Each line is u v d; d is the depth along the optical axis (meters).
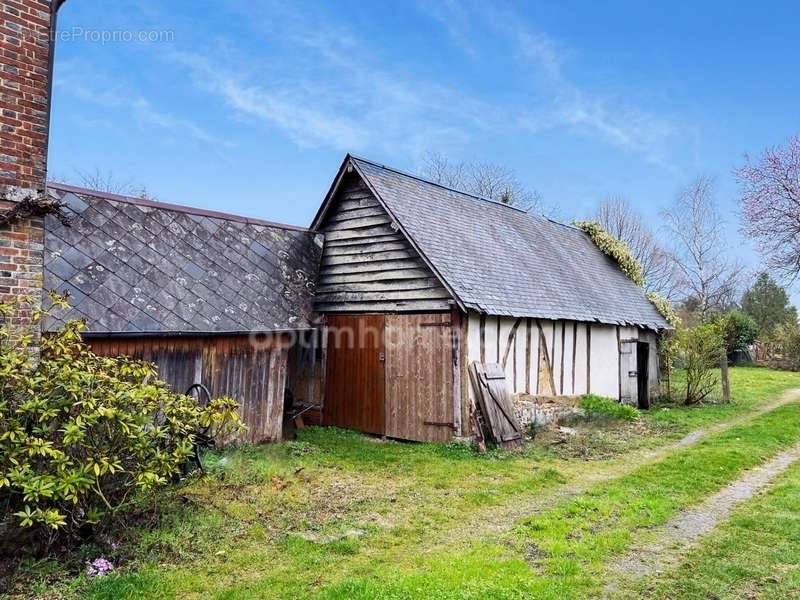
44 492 4.22
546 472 7.96
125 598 4.06
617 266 19.42
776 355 28.05
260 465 7.85
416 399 10.26
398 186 11.80
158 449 5.27
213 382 8.86
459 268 10.46
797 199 17.44
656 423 12.68
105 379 5.04
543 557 4.91
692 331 16.55
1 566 4.49
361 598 3.91
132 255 8.59
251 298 9.69
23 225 5.41
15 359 4.66
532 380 11.58
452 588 4.09
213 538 5.29
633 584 4.38
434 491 7.16
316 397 11.91
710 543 5.20
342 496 6.85
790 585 4.32
